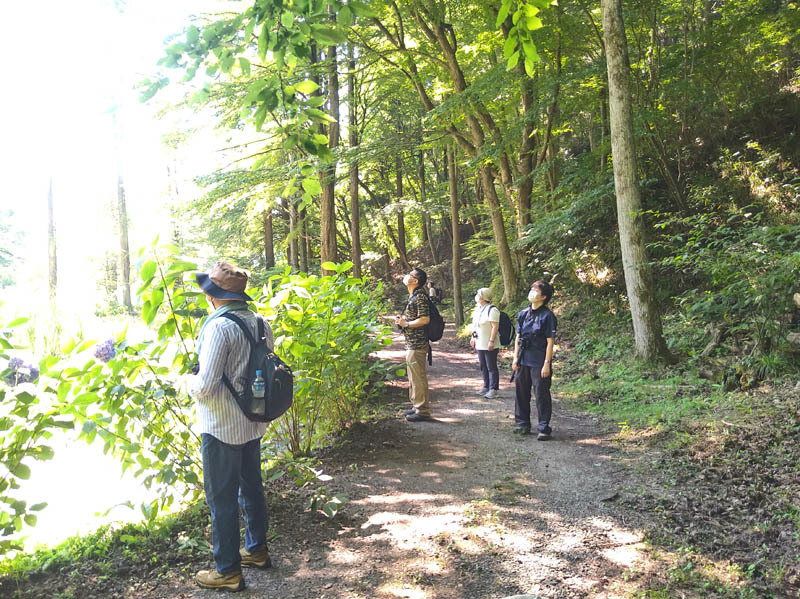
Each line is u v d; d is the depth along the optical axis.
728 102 13.65
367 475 5.09
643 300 8.59
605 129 14.58
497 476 5.04
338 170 14.68
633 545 3.63
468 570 3.42
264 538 3.50
